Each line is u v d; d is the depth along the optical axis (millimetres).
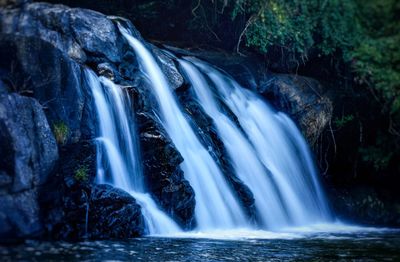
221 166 12453
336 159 18438
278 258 8297
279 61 17438
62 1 14289
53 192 8812
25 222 8258
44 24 10586
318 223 15023
